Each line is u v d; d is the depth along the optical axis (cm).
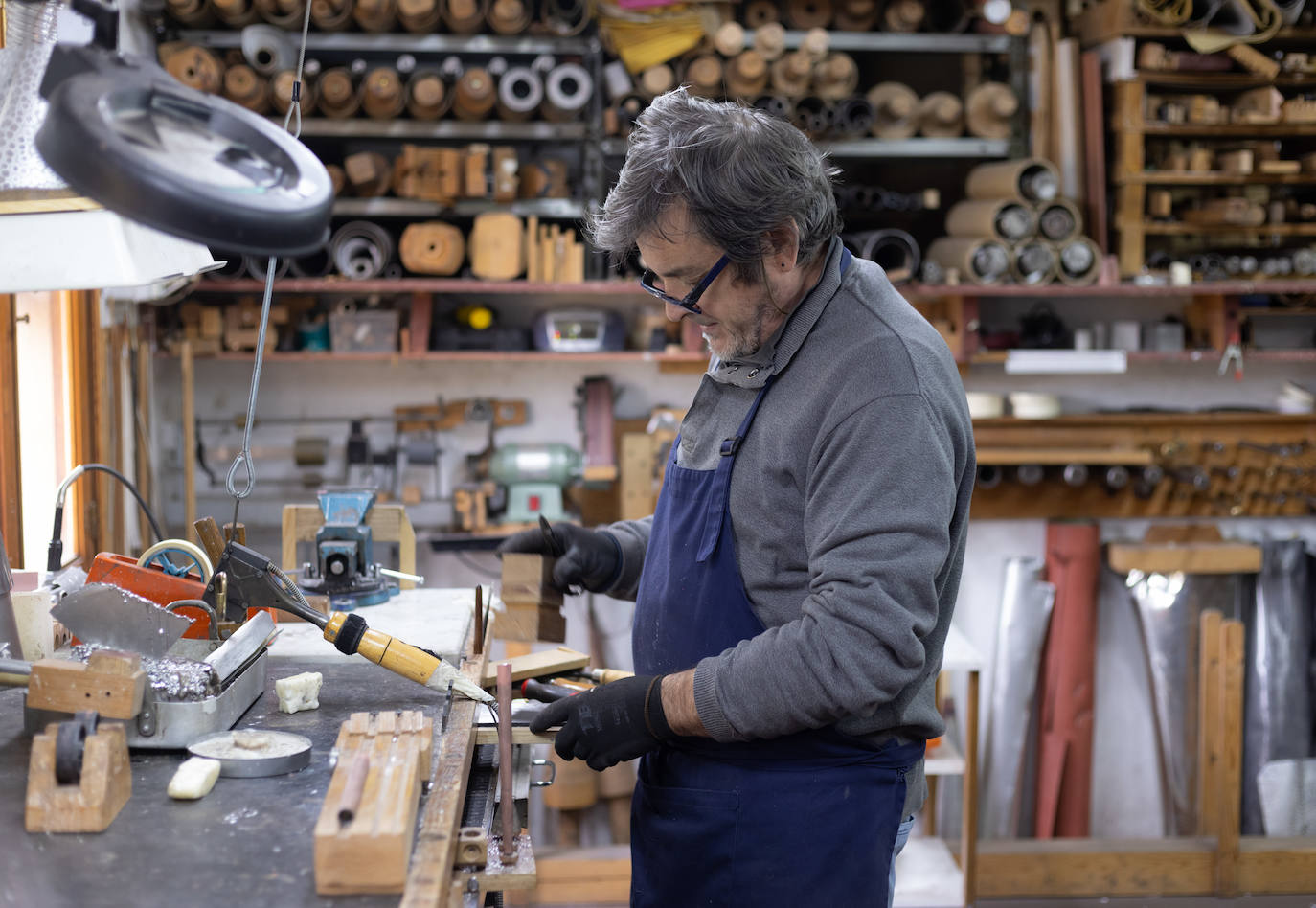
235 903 97
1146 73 355
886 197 345
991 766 378
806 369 140
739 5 367
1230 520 396
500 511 365
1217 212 359
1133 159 358
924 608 129
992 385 395
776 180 130
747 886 145
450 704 148
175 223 92
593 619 366
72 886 99
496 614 179
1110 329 372
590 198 347
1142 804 395
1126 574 383
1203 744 343
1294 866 326
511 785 135
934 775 369
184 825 112
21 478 232
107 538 272
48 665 127
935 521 128
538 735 145
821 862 143
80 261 122
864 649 125
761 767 145
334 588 200
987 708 389
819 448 135
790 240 134
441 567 374
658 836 151
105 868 103
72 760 110
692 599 150
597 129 345
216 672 137
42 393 253
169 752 131
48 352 254
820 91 346
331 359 358
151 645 146
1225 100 377
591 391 373
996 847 333
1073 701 378
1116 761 394
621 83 343
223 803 117
